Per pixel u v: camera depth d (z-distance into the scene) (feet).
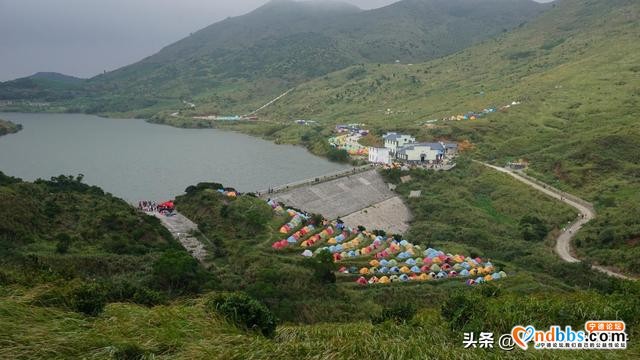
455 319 114.62
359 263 353.51
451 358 83.92
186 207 431.02
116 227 335.06
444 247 422.82
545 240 444.55
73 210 354.74
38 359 64.80
